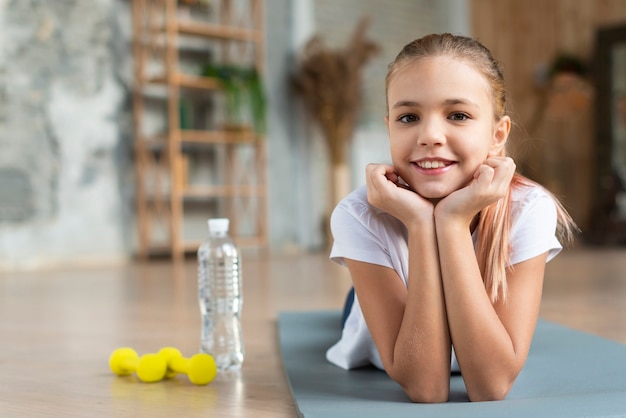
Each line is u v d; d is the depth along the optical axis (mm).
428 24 7504
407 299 1123
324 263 4793
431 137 1093
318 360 1551
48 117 5008
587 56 7668
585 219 7625
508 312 1148
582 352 1556
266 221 5887
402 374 1132
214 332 1520
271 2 6301
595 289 2967
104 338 1947
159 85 5465
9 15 4844
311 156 6480
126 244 5332
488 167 1081
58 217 5035
